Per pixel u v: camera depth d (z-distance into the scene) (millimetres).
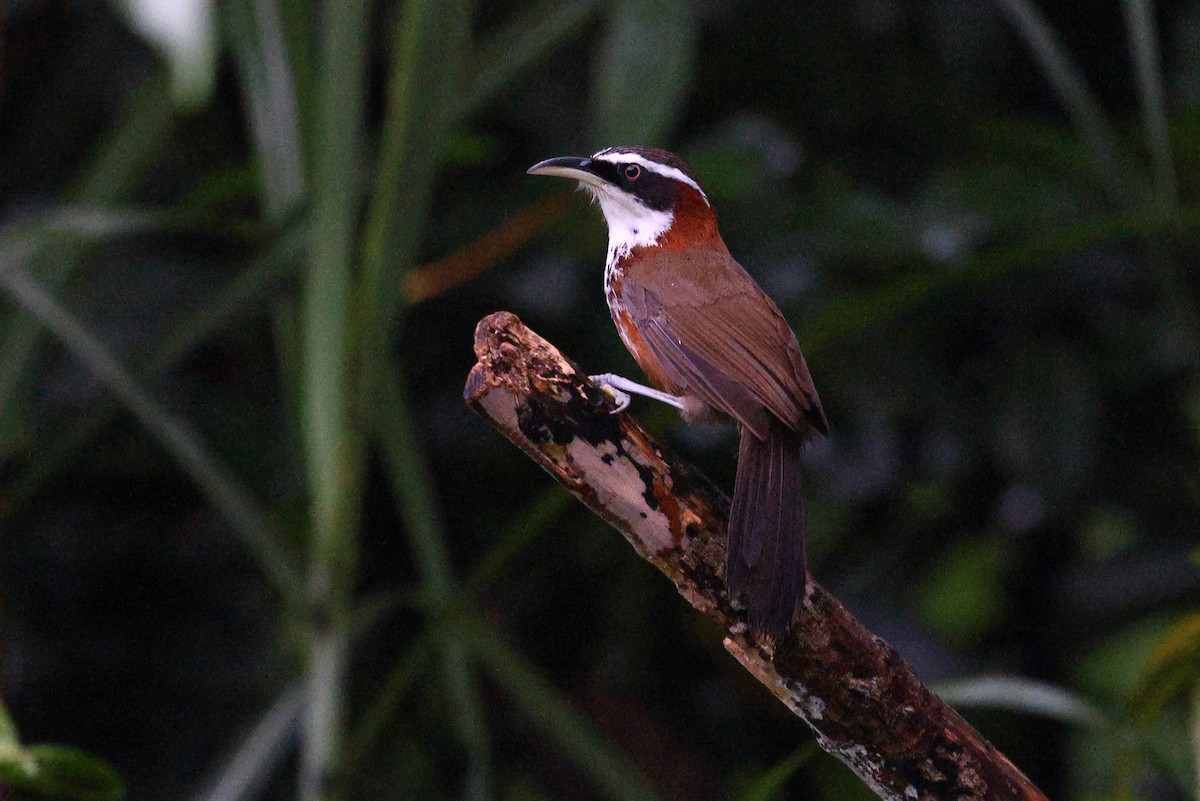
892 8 11039
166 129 9117
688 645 11773
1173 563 11000
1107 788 12320
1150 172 10625
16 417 8773
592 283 10383
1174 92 11484
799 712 6043
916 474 11242
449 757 11000
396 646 11172
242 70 8422
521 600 11344
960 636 12180
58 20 10992
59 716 10547
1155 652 7047
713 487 6109
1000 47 11359
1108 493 11305
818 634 5840
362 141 8539
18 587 10391
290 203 8266
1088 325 10859
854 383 10484
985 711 11984
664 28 8609
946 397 10492
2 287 8234
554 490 7945
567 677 11500
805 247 10219
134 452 10102
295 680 9016
